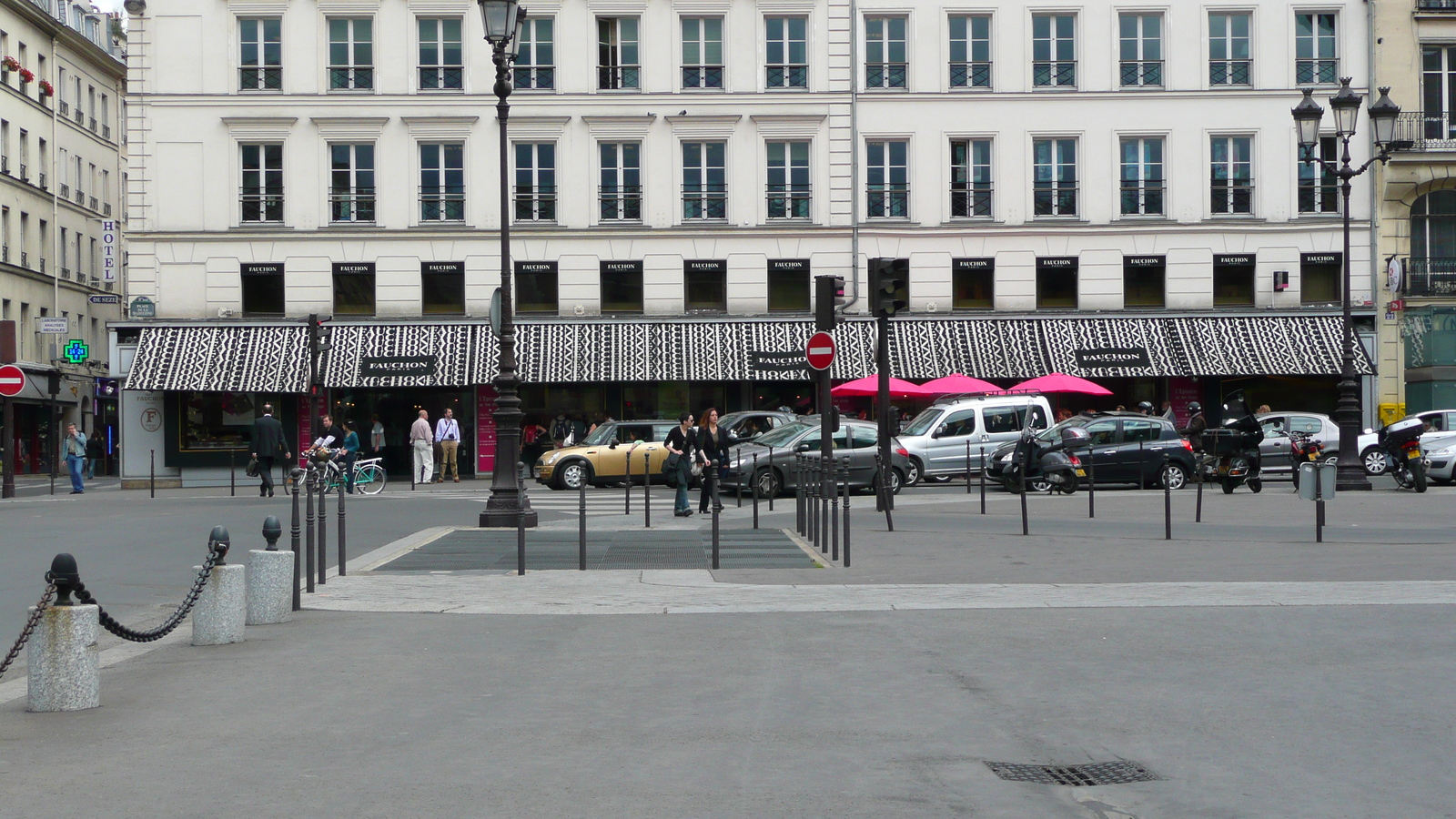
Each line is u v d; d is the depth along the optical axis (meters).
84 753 6.70
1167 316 40.56
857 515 22.89
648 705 7.73
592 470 33.53
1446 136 41.47
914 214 40.94
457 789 5.92
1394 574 13.98
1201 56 41.16
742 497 29.09
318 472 13.83
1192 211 41.12
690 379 39.38
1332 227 41.09
